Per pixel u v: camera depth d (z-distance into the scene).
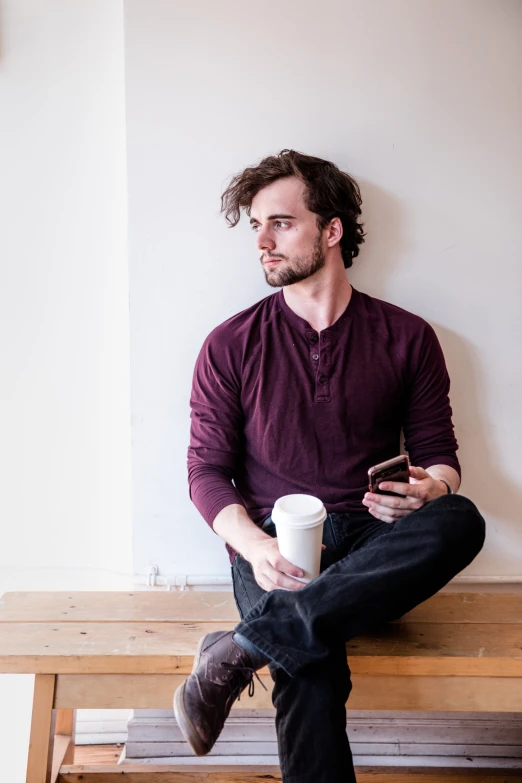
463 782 1.54
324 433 1.56
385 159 1.71
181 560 1.80
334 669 1.18
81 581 1.92
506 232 1.73
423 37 1.68
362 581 1.20
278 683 1.21
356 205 1.64
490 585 1.83
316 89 1.68
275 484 1.58
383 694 1.35
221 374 1.58
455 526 1.23
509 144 1.71
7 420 1.87
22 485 1.89
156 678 1.36
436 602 1.56
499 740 1.78
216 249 1.72
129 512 1.90
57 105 1.77
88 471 1.89
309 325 1.58
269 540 1.34
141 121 1.68
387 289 1.75
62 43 1.76
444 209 1.72
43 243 1.82
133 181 1.70
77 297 1.83
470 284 1.75
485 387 1.78
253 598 1.38
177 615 1.51
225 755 1.78
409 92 1.69
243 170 1.68
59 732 1.75
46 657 1.33
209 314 1.74
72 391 1.86
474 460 1.80
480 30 1.68
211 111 1.68
